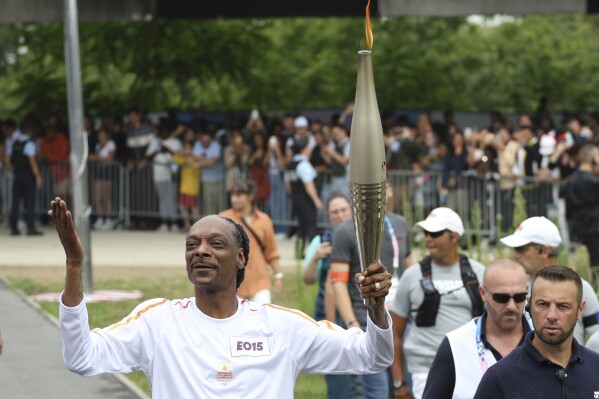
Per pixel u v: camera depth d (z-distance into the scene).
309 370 5.46
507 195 21.59
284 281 18.69
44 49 31.84
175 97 39.44
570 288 5.69
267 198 24.94
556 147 21.70
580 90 42.03
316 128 25.25
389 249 10.15
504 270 7.06
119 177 26.88
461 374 7.12
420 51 38.19
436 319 8.81
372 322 5.13
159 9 26.14
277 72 36.38
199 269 5.27
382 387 9.84
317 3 26.81
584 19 49.53
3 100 37.56
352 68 39.69
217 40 31.77
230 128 26.59
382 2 24.59
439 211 8.89
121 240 24.80
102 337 5.25
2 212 28.12
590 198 17.34
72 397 11.17
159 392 5.29
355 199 4.62
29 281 18.38
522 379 5.76
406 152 23.36
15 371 12.20
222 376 5.25
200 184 25.83
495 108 41.66
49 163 27.58
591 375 5.75
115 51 31.36
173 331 5.31
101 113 32.09
